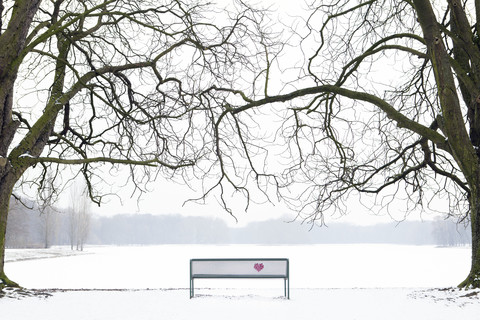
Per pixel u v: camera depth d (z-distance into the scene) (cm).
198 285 2098
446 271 3234
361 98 1140
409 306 831
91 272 3036
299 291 1100
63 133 1337
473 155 1030
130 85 1323
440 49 1021
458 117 1024
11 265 3678
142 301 897
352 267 3841
